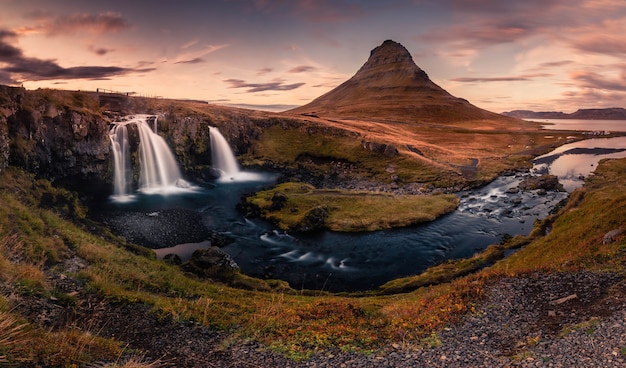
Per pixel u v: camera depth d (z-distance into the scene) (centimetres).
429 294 2667
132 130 8456
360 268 4706
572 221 4497
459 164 11575
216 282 3409
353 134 12800
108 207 6481
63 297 1938
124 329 1805
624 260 2378
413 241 5662
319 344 1730
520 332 1750
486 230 6166
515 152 15250
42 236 2827
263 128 13012
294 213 6644
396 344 1703
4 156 5081
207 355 1620
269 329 1920
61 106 6781
